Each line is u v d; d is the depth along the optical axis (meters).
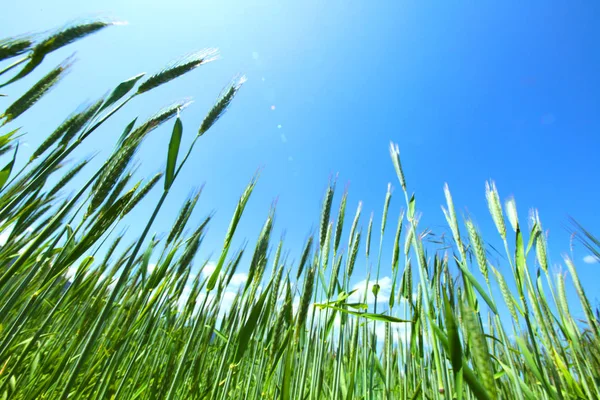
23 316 0.27
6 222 0.30
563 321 0.42
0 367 0.33
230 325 0.41
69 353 0.32
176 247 0.37
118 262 0.44
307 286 0.33
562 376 0.38
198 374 0.41
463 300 0.24
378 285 0.52
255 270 0.40
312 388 0.43
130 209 0.35
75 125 0.33
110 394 0.37
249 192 0.41
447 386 0.38
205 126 0.35
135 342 0.47
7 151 0.33
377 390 0.62
